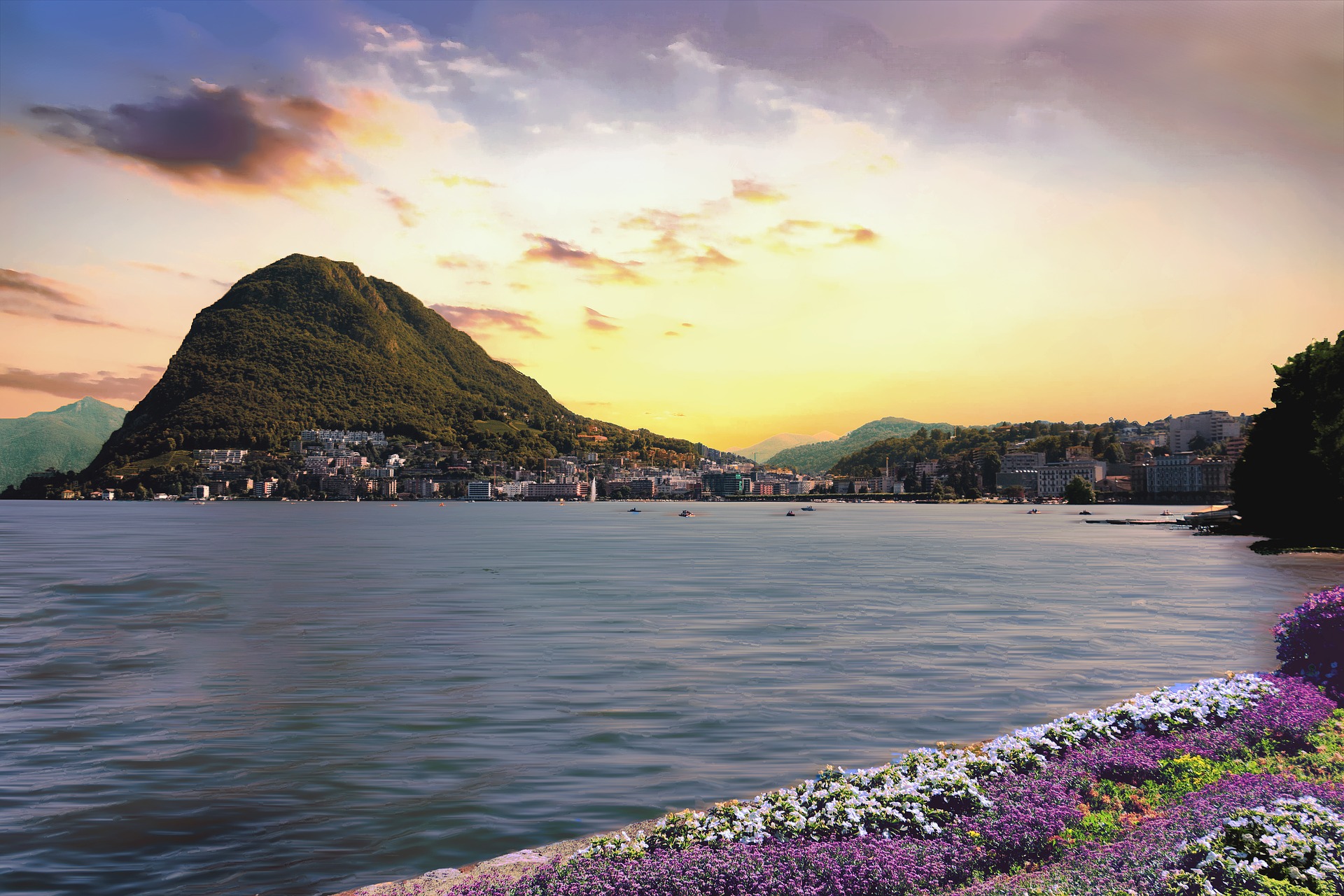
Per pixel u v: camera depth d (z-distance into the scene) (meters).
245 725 25.86
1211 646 38.97
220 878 15.32
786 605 57.22
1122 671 33.16
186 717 26.92
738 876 12.23
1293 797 13.96
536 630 45.69
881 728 24.78
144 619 51.22
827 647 39.47
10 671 34.91
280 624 48.41
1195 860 11.62
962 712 26.61
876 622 48.38
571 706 27.89
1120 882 11.41
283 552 123.00
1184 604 55.88
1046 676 32.28
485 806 18.75
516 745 23.48
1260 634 42.84
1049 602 57.66
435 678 32.84
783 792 15.67
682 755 22.36
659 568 93.12
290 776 20.92
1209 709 19.22
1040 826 13.81
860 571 87.12
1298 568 82.25
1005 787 15.34
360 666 35.47
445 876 14.30
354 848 16.62
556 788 19.84
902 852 12.98
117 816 18.36
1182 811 13.98
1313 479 98.44
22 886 15.05
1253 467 109.00
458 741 23.89
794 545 145.25
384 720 26.28
